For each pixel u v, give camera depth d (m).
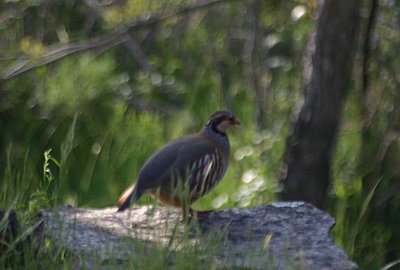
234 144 15.81
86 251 7.64
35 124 16.08
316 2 13.91
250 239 8.36
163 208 9.11
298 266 7.52
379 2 14.83
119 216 8.84
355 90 15.34
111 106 16.39
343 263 7.91
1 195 8.15
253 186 14.38
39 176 15.38
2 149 15.84
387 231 14.65
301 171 14.23
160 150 9.13
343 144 15.45
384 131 15.16
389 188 14.90
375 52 15.09
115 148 15.97
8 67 15.84
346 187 15.05
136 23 14.36
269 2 15.85
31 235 7.54
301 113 14.18
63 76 16.39
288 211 9.05
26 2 16.06
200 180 9.14
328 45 13.76
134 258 7.18
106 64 16.55
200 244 7.39
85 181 15.53
